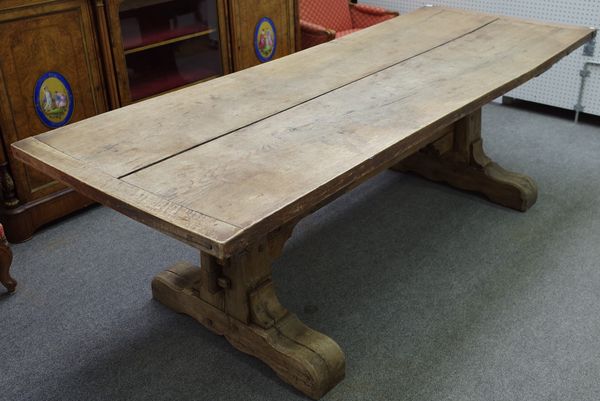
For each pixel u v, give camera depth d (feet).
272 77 8.62
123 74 10.62
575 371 7.09
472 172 10.57
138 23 11.86
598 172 11.44
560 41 9.77
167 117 7.42
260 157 6.39
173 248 9.69
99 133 7.04
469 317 7.98
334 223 10.16
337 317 8.06
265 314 7.06
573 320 7.88
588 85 12.98
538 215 10.18
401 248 9.46
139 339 7.84
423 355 7.39
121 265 9.29
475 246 9.44
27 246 9.81
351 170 6.09
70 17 9.70
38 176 9.93
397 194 10.96
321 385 6.72
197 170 6.18
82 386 7.15
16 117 9.46
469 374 7.09
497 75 8.39
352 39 10.19
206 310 7.63
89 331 8.00
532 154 12.12
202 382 7.14
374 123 7.06
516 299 8.28
